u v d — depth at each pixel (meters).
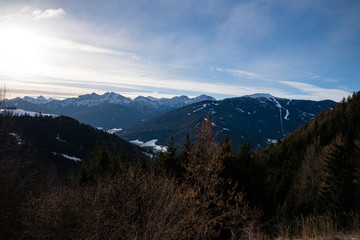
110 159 25.91
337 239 4.49
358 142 28.30
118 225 6.07
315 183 24.77
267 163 46.78
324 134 52.12
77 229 5.80
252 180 12.41
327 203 18.83
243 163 13.82
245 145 14.98
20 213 6.41
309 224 5.40
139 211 6.85
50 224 5.82
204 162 9.06
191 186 8.93
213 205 9.37
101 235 6.07
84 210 6.33
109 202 6.95
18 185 14.69
